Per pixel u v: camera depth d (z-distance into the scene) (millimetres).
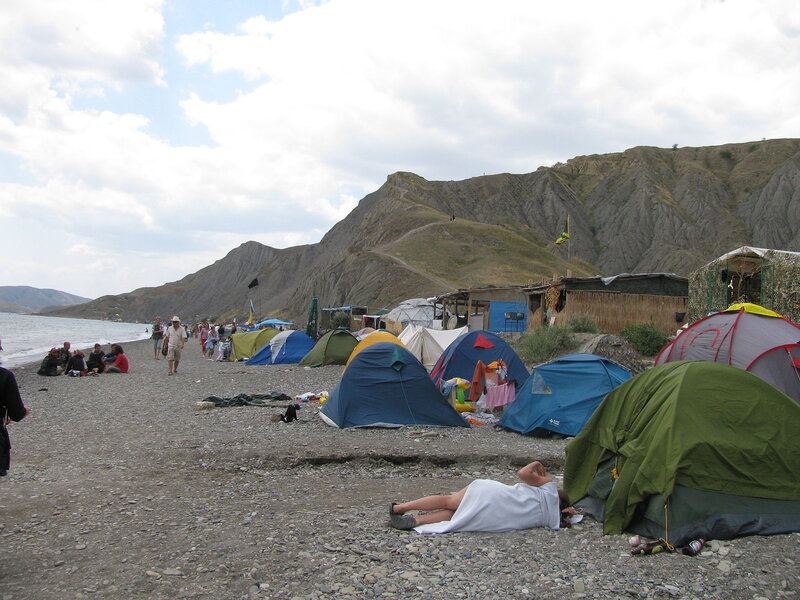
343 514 7016
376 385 12766
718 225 180250
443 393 14211
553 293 28859
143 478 8766
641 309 27734
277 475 9125
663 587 4875
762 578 5000
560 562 5484
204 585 4957
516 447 10664
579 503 7301
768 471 6355
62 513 6988
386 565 5402
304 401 15859
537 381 12211
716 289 22766
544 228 198250
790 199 179875
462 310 51344
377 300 101188
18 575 5148
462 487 8523
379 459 9867
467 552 5707
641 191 196875
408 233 139250
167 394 18000
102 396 17594
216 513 7043
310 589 4887
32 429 12375
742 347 11891
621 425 7273
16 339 69875
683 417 6457
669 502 6098
